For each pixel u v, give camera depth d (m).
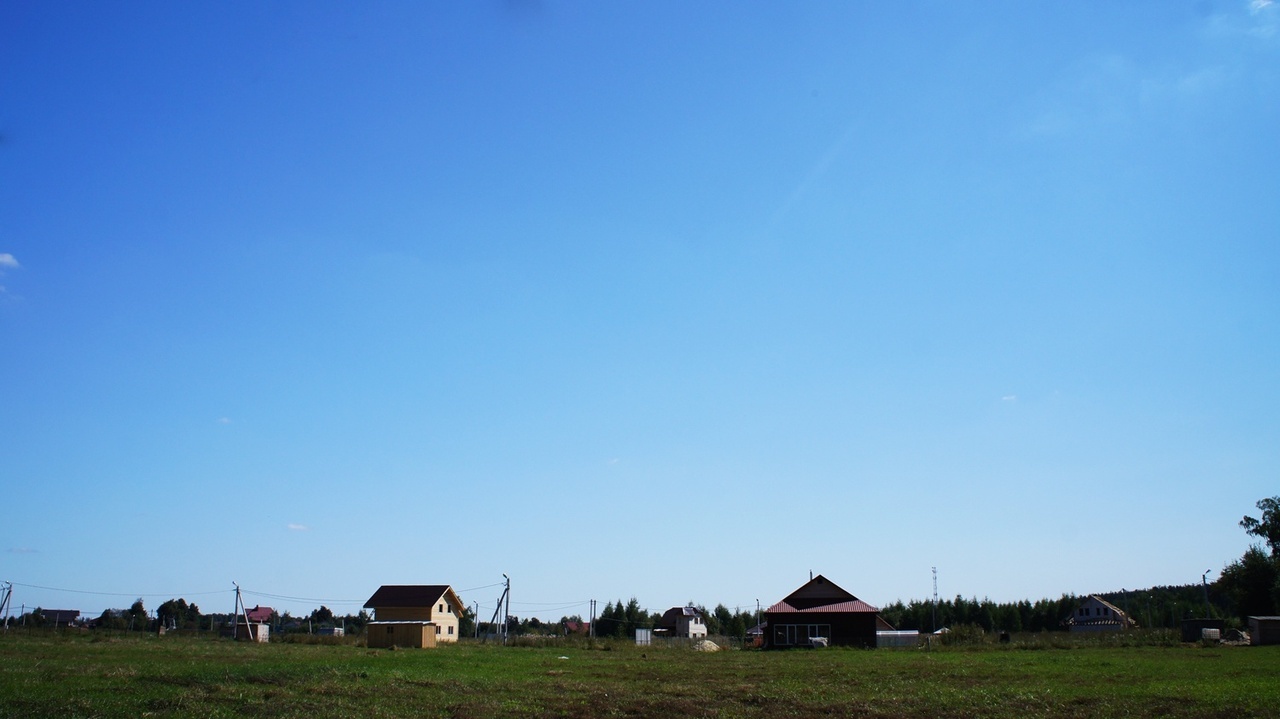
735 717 22.53
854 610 66.12
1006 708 23.81
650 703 24.88
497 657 45.66
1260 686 27.44
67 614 104.62
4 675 26.77
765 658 48.97
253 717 20.89
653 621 118.44
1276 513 81.38
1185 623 66.44
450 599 84.94
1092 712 22.66
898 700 25.73
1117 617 112.00
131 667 30.92
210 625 104.50
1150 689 27.12
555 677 33.09
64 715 19.69
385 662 38.12
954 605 121.94
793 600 68.62
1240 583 83.94
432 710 22.77
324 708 22.50
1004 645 60.72
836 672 36.25
